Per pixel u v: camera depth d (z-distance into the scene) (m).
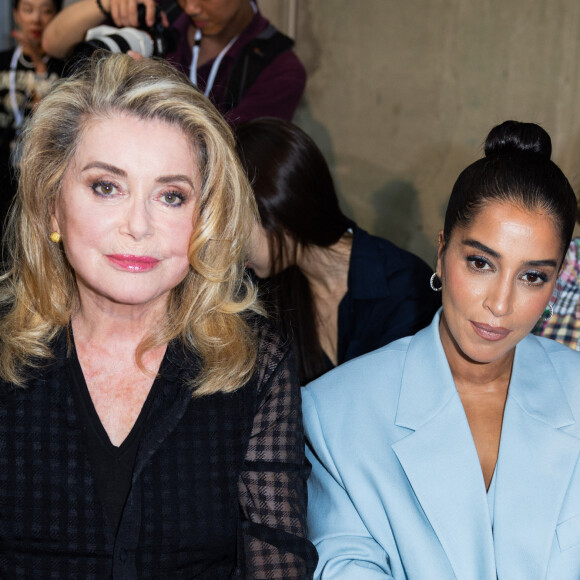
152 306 1.25
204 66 3.09
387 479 1.32
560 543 1.29
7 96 2.98
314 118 3.68
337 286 1.93
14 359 1.22
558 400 1.36
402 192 3.53
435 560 1.29
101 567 1.19
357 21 3.53
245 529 1.24
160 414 1.22
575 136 3.17
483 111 3.34
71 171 1.14
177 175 1.15
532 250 1.20
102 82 1.15
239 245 1.27
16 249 1.28
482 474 1.32
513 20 3.24
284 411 1.28
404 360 1.41
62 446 1.20
